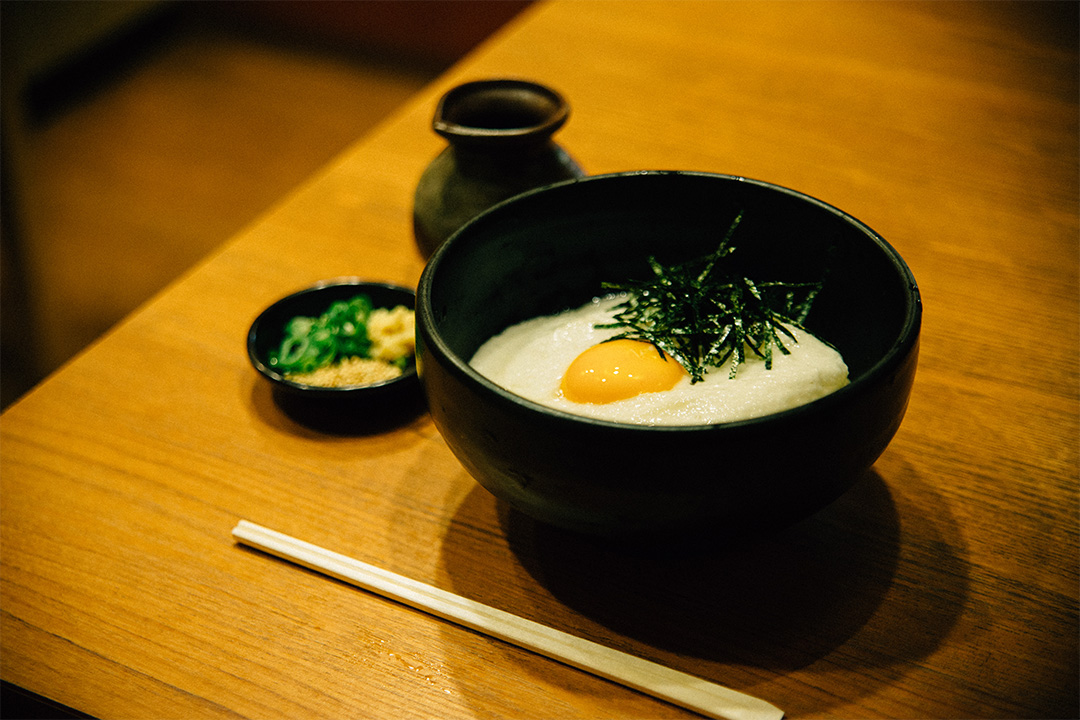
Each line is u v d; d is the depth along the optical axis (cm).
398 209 62
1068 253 56
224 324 54
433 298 39
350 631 40
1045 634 38
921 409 47
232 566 42
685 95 71
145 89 183
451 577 41
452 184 52
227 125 172
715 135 66
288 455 46
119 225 146
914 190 61
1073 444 45
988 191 61
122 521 44
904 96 70
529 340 45
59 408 49
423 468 46
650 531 35
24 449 47
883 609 39
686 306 42
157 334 53
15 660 39
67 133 169
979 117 68
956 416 47
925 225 58
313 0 197
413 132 69
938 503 43
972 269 55
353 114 176
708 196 43
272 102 179
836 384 40
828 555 41
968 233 57
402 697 37
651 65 75
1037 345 50
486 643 39
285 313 52
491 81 53
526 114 53
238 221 147
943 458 45
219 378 51
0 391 117
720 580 40
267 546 42
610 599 40
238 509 44
